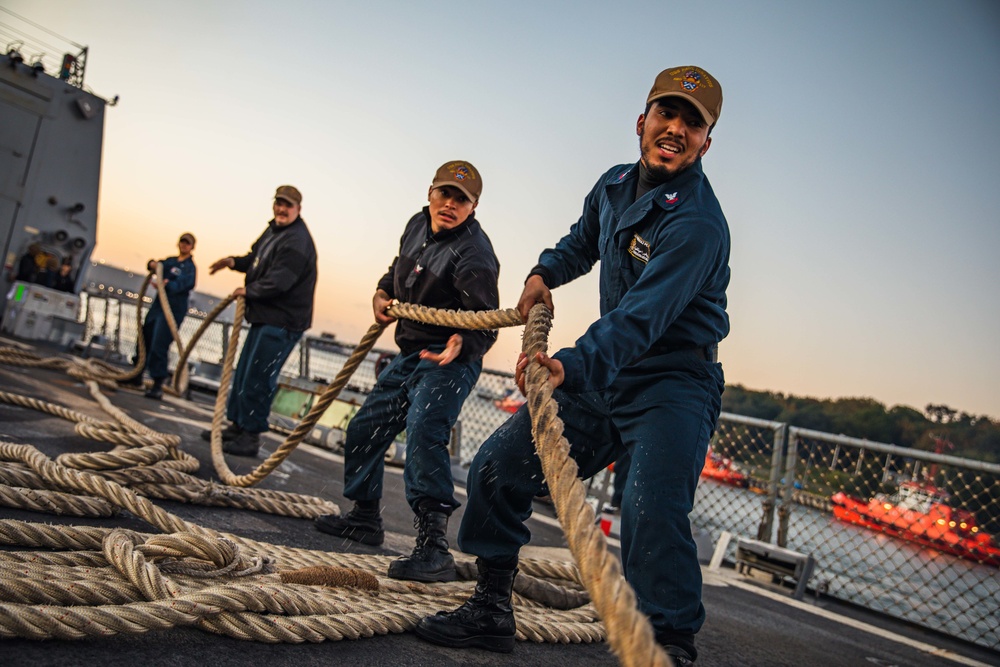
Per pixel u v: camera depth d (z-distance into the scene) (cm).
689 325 228
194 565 242
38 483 300
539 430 160
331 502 459
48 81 1495
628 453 241
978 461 543
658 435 219
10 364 859
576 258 272
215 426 502
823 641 420
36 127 1484
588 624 306
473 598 255
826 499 622
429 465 324
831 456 625
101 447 456
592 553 122
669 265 207
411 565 311
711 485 696
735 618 421
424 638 246
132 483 355
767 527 641
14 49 1491
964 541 549
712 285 228
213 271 627
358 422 372
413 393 345
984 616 534
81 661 169
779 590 571
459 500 664
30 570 195
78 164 1538
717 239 214
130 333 1512
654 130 225
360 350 379
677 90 221
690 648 209
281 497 410
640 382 229
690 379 227
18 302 1416
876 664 391
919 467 579
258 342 573
